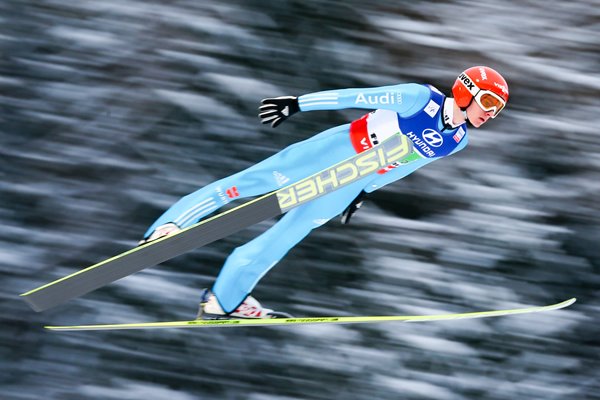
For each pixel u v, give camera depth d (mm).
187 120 29422
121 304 28172
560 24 31062
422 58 29906
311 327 28266
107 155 29172
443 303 27375
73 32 30938
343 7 30703
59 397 27688
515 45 30344
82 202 28656
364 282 27844
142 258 13531
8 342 28203
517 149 28797
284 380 27500
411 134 13297
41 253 28172
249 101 29375
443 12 30984
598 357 27391
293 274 28422
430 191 28406
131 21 31125
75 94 29922
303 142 13953
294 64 29969
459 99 13070
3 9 31391
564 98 29531
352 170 13133
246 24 30672
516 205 28109
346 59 29859
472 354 27188
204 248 28891
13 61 30484
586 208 28000
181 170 28828
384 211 28594
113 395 27812
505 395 26875
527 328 27578
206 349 28625
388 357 27312
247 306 14375
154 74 30047
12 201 28625
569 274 27922
